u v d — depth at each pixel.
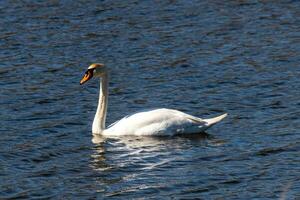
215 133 25.48
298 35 35.44
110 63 32.59
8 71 31.61
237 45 34.31
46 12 38.44
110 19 37.69
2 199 20.94
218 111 27.53
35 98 28.88
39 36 35.59
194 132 25.50
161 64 32.25
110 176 22.25
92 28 36.56
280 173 22.11
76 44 34.69
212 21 37.38
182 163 23.03
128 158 23.50
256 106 27.73
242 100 28.36
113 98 29.12
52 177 22.28
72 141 25.00
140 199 20.77
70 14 38.25
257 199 20.59
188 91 29.48
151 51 33.78
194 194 20.98
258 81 30.16
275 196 20.73
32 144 24.70
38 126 26.27
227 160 23.14
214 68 31.67
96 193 21.20
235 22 37.22
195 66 31.92
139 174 22.33
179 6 39.28
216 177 21.95
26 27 36.66
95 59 33.03
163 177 22.06
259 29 36.28
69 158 23.61
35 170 22.78
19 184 21.83
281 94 28.75
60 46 34.47
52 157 23.73
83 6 39.28
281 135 24.95
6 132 25.70
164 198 20.80
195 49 33.94
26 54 33.53
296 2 39.72
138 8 39.06
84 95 29.36
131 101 28.80
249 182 21.62
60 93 29.47
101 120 25.66
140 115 25.73
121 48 34.22
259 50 33.66
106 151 24.09
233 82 30.12
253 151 23.73
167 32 36.03
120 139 25.14
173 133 25.38
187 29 36.38
